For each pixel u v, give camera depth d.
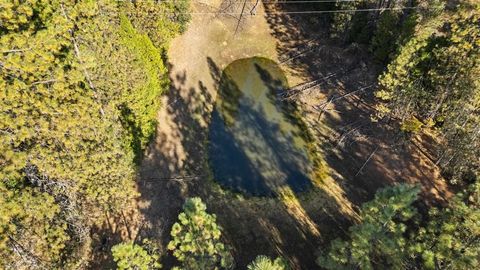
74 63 22.53
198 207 22.61
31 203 20.81
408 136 35.78
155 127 35.72
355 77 41.41
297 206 32.59
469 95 29.89
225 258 23.03
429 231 21.98
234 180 34.22
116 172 25.69
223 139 37.22
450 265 19.75
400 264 21.00
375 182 33.78
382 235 21.42
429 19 32.69
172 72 39.78
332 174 34.75
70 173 22.78
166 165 34.19
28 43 20.20
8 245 20.31
